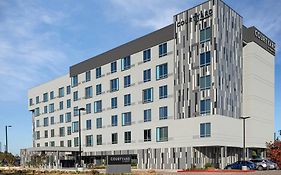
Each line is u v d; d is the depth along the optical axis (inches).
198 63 2005.4
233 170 1665.8
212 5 1971.0
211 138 1884.8
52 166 2709.2
